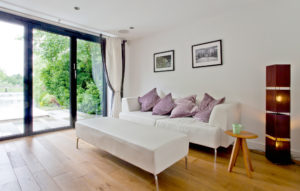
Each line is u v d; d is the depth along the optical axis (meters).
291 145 2.12
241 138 1.71
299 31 2.05
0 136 2.69
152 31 3.59
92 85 3.78
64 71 3.36
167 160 1.50
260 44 2.36
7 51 2.72
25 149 2.32
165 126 2.48
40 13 2.72
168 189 1.45
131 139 1.60
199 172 1.73
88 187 1.47
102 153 2.21
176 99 3.10
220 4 2.44
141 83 4.07
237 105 2.43
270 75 1.98
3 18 2.61
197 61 3.04
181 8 2.56
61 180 1.58
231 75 2.65
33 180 1.57
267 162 1.96
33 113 2.99
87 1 2.35
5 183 1.52
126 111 3.35
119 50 3.99
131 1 2.35
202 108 2.54
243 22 2.50
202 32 2.97
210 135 2.01
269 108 2.01
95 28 3.40
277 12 2.21
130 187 1.48
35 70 3.00
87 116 3.71
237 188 1.46
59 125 3.32
